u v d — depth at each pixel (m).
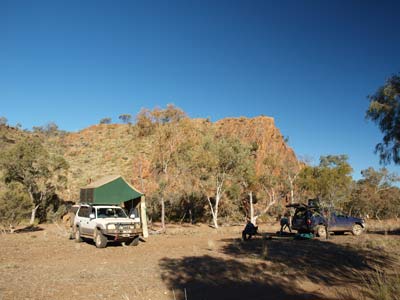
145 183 39.28
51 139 63.38
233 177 32.78
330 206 19.36
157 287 8.31
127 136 60.53
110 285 8.50
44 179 33.81
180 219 37.16
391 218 36.94
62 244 17.52
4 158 30.89
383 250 13.52
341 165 21.12
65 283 8.72
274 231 25.64
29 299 7.27
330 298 7.07
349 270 10.09
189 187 38.44
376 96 10.88
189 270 10.45
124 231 16.28
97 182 21.02
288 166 40.09
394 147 10.75
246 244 16.73
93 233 16.84
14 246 16.59
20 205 23.88
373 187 37.19
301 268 10.55
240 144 33.47
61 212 33.06
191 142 31.28
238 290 8.03
